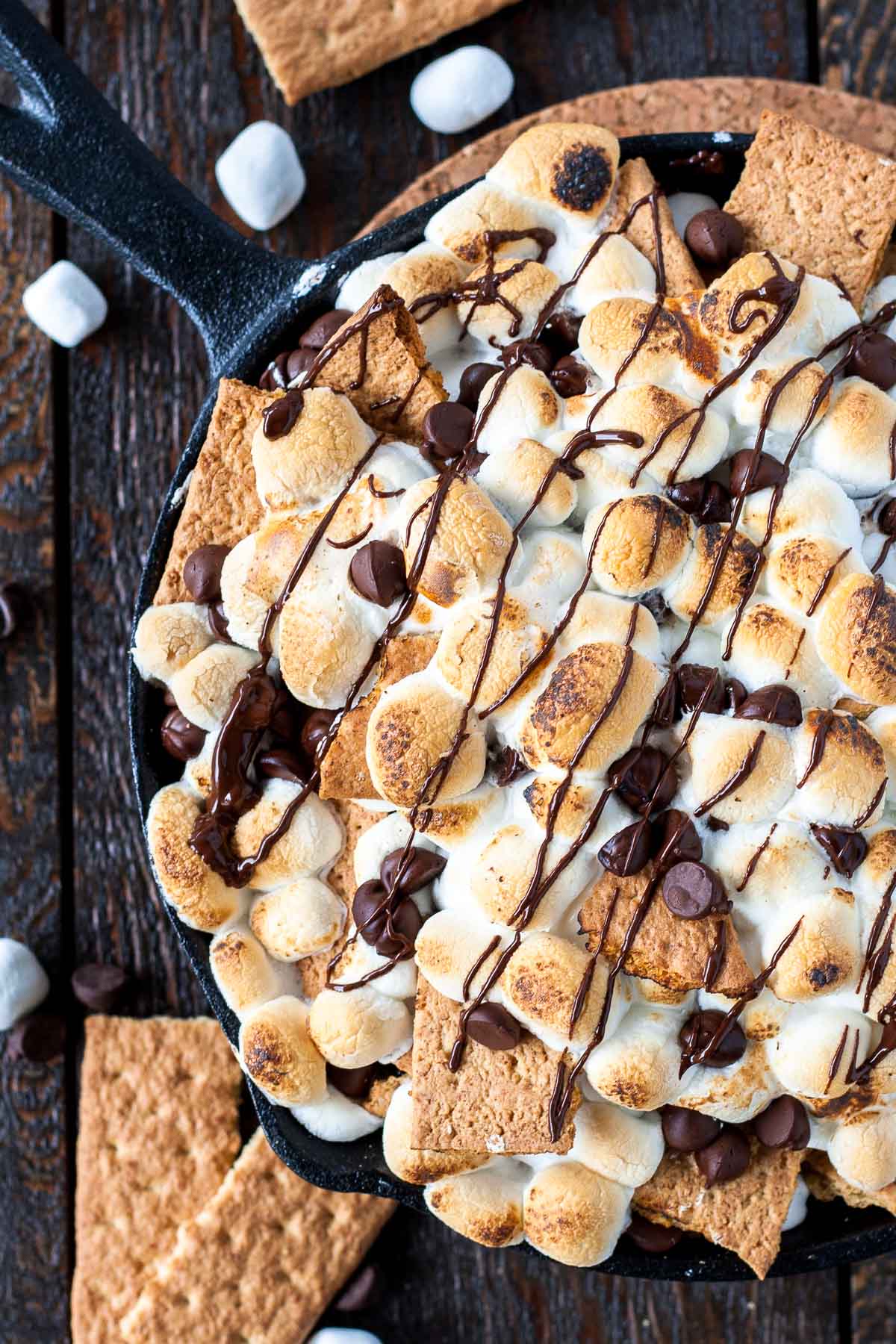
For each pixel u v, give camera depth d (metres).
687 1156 0.53
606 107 0.58
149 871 0.61
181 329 0.61
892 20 0.60
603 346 0.52
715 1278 0.53
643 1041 0.51
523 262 0.54
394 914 0.52
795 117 0.58
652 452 0.52
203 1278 0.59
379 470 0.52
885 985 0.51
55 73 0.54
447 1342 0.60
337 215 0.61
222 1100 0.60
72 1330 0.60
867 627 0.51
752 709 0.51
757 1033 0.51
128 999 0.61
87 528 0.61
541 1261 0.60
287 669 0.52
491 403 0.52
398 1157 0.53
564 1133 0.51
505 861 0.51
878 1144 0.52
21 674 0.61
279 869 0.53
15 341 0.61
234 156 0.59
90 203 0.54
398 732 0.51
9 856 0.61
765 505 0.52
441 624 0.51
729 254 0.54
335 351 0.53
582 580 0.51
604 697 0.50
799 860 0.51
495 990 0.51
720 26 0.60
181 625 0.53
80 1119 0.60
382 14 0.60
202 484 0.53
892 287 0.54
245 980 0.53
